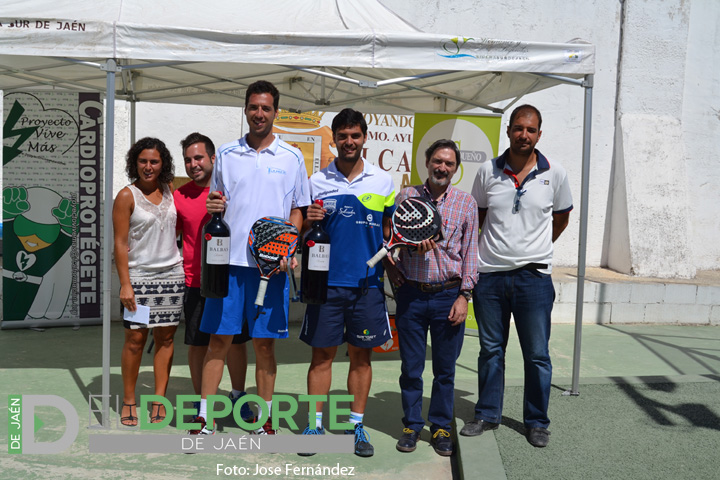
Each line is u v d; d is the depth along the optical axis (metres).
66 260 6.29
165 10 4.25
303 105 6.62
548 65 4.28
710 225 9.26
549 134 8.57
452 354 3.65
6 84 6.01
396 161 8.15
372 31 4.02
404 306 3.62
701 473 3.33
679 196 8.54
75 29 3.70
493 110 6.02
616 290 7.37
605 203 8.77
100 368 5.09
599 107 8.66
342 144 3.49
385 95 6.22
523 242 3.66
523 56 4.23
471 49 4.13
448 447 3.68
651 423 4.04
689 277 8.28
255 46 3.86
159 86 6.06
